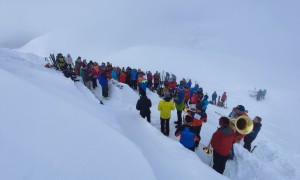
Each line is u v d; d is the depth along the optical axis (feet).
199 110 27.35
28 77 30.30
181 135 23.62
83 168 11.89
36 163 10.68
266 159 30.78
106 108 29.22
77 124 15.80
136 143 19.42
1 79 17.22
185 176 16.57
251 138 28.81
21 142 11.46
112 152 14.38
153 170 16.02
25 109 14.40
